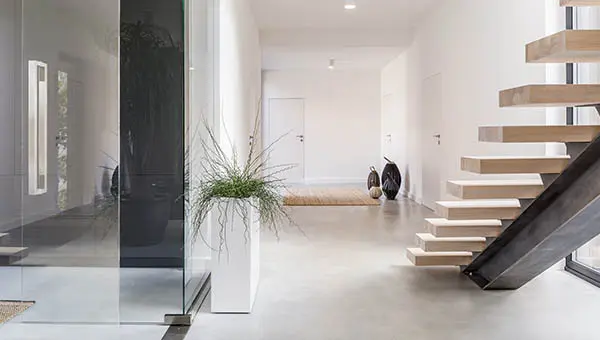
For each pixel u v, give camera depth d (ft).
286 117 45.16
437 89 25.90
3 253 13.73
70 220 12.96
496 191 10.78
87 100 13.03
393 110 38.93
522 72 16.03
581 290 13.17
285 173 45.37
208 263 12.73
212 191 11.69
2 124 16.16
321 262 16.19
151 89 12.44
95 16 13.03
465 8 21.35
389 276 14.53
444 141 24.59
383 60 39.32
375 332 10.28
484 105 19.13
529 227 11.43
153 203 12.06
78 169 13.01
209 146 14.01
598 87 8.16
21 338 10.20
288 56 37.42
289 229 22.13
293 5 25.99
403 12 27.20
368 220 24.44
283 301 12.31
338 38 31.96
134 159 12.26
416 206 29.12
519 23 16.22
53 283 12.82
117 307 11.20
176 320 10.86
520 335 10.11
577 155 9.02
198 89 13.30
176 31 12.37
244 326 10.66
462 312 11.49
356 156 45.11
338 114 45.06
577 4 7.93
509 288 13.23
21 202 13.91
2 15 16.62
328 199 32.60
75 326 10.80
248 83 25.21
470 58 20.72
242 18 21.95
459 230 12.65
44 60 13.62
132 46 12.54
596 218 9.73
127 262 11.71
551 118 14.96
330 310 11.65
